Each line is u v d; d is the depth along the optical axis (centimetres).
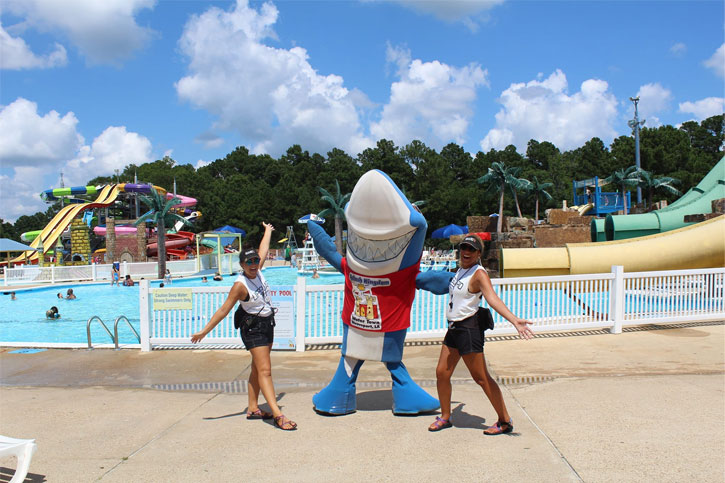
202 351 797
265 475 357
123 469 372
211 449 407
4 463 391
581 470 352
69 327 1395
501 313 394
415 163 7794
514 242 2023
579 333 866
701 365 649
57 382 635
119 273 2650
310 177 8675
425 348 788
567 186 6431
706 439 404
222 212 6981
